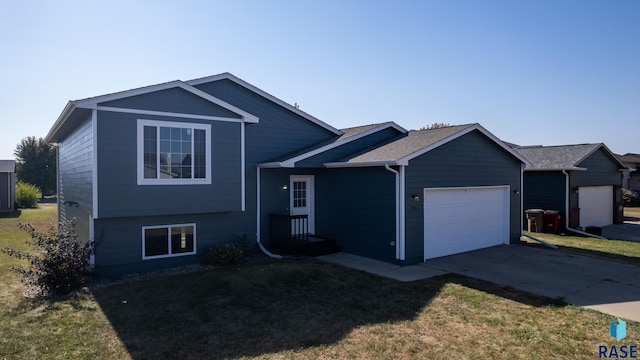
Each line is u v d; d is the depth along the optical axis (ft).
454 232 36.65
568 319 19.49
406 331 17.99
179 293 24.00
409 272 29.35
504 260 33.76
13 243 43.29
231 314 20.27
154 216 30.71
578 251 38.19
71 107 27.07
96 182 26.45
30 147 145.38
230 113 32.22
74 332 17.98
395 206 32.09
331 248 36.76
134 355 15.62
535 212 52.75
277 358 15.33
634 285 25.77
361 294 23.72
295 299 22.75
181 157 29.86
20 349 16.17
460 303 22.02
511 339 17.11
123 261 29.55
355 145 39.22
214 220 34.14
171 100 29.32
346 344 16.61
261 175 37.58
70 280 24.67
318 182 40.60
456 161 36.35
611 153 60.70
